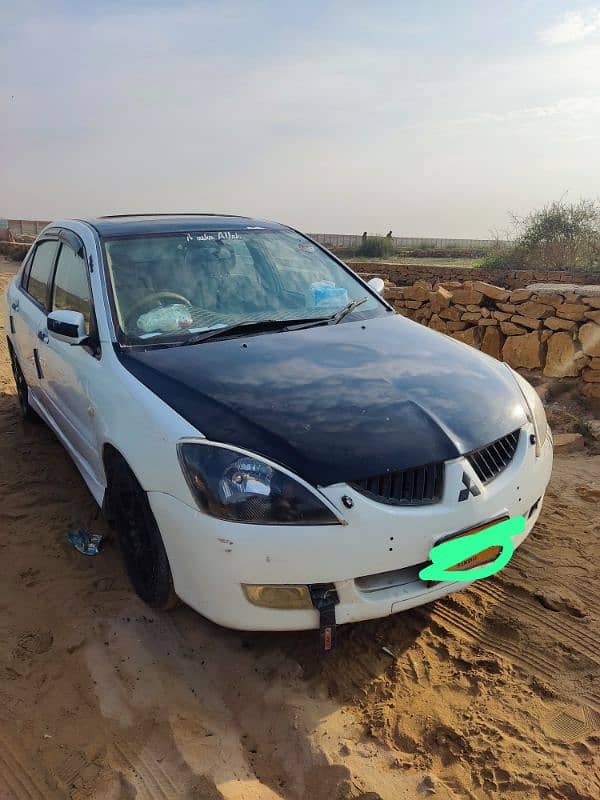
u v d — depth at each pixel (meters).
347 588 2.57
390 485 2.59
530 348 6.88
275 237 4.55
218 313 3.79
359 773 2.38
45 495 4.50
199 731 2.59
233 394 2.88
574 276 14.39
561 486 4.66
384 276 18.09
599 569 3.62
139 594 3.30
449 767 2.44
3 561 3.72
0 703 2.71
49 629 3.15
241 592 2.58
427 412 2.85
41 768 2.43
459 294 7.71
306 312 3.98
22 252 27.78
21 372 5.72
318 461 2.54
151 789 2.34
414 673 2.89
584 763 2.43
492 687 2.81
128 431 3.01
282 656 2.97
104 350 3.46
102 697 2.75
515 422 3.05
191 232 4.25
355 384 3.02
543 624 3.19
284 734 2.57
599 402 6.25
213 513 2.56
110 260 3.88
